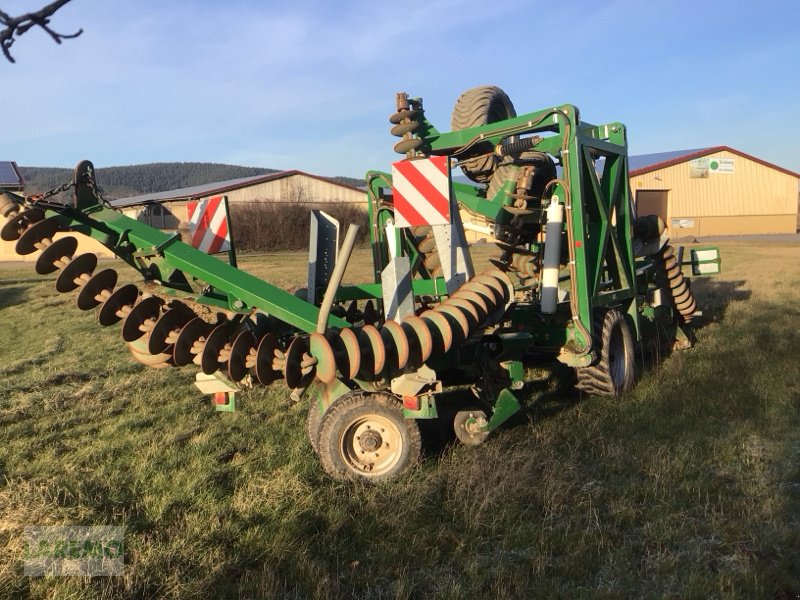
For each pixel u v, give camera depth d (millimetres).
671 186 46031
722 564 3311
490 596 3098
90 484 4512
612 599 3031
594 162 6238
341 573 3336
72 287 3912
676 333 8289
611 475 4375
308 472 4555
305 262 26844
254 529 3768
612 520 3801
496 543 3621
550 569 3311
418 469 4426
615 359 6367
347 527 3801
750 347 7926
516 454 4602
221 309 4121
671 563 3271
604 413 5676
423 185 4629
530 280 6766
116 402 6660
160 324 3760
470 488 4156
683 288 8227
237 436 5457
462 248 5051
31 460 5113
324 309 3756
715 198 47188
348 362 3916
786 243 35031
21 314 13914
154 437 5520
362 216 38031
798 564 3250
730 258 23641
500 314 4832
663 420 5379
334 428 4383
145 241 4027
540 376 6953
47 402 6680
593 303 5914
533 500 4078
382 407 4398
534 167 5898
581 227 5496
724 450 4664
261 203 38438
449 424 5188
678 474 4320
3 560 3516
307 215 37688
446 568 3373
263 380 3812
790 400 5734
